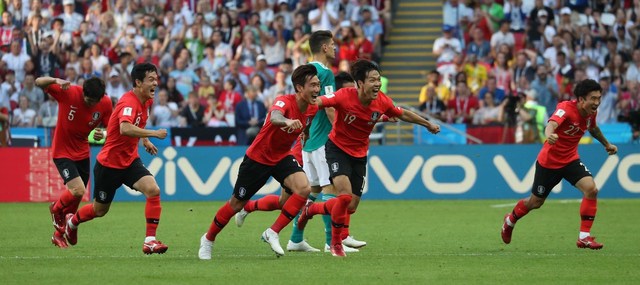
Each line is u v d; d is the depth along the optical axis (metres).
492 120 43.22
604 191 39.88
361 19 49.62
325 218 23.73
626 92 45.97
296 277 18.47
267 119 20.44
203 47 49.06
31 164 40.06
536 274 19.08
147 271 19.28
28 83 45.47
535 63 45.97
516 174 39.81
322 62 23.89
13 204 38.88
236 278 18.30
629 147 39.72
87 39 49.56
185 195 40.09
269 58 48.38
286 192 22.03
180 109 45.22
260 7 50.47
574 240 26.20
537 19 48.62
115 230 28.64
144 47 48.34
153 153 22.02
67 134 23.84
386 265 20.36
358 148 21.83
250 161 20.58
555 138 22.38
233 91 45.16
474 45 48.28
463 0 49.34
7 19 49.41
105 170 21.34
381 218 32.81
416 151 40.06
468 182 39.94
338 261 21.00
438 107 44.38
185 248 24.17
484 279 18.36
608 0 49.47
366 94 20.91
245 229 29.12
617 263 20.83
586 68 47.00
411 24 51.94
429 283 17.80
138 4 51.09
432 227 29.84
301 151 25.25
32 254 22.61
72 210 23.98
